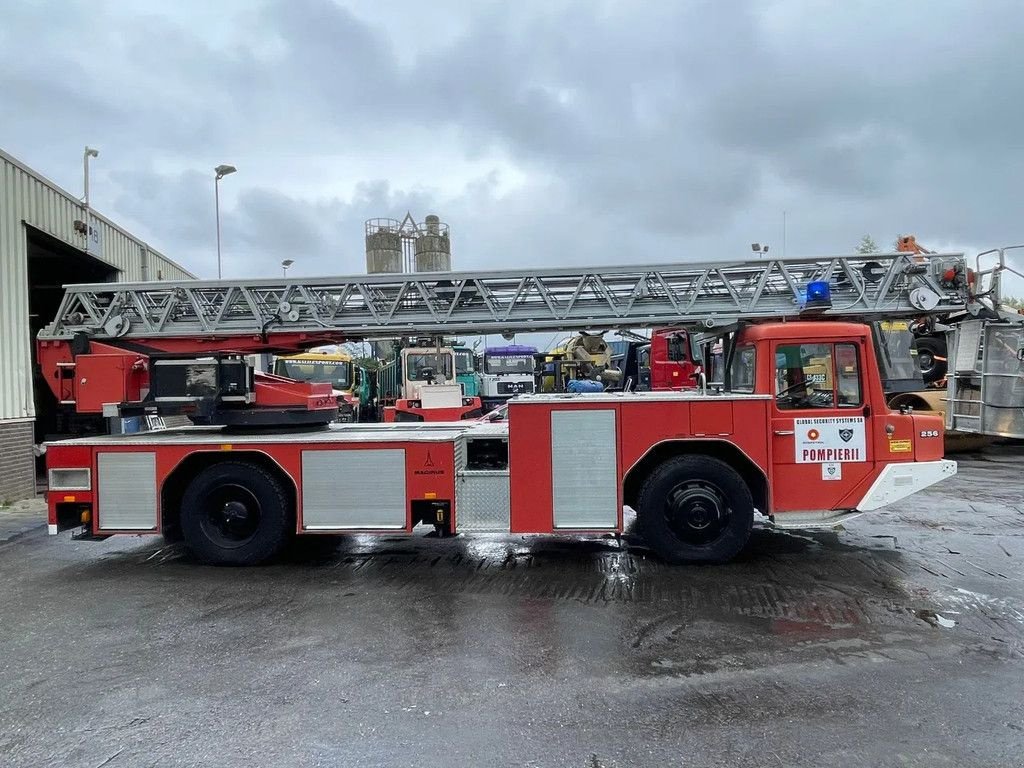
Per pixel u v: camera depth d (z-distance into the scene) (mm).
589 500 5703
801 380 5895
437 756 2867
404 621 4523
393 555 6270
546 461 5723
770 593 5004
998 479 10430
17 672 3779
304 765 2805
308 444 5938
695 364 8242
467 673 3693
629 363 18125
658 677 3621
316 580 5516
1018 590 5039
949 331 10195
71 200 11516
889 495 5742
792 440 5770
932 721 3127
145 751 2930
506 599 4949
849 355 5871
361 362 24250
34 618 4676
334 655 3961
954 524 7270
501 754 2879
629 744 2955
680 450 5922
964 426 9898
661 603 4809
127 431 9102
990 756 2830
